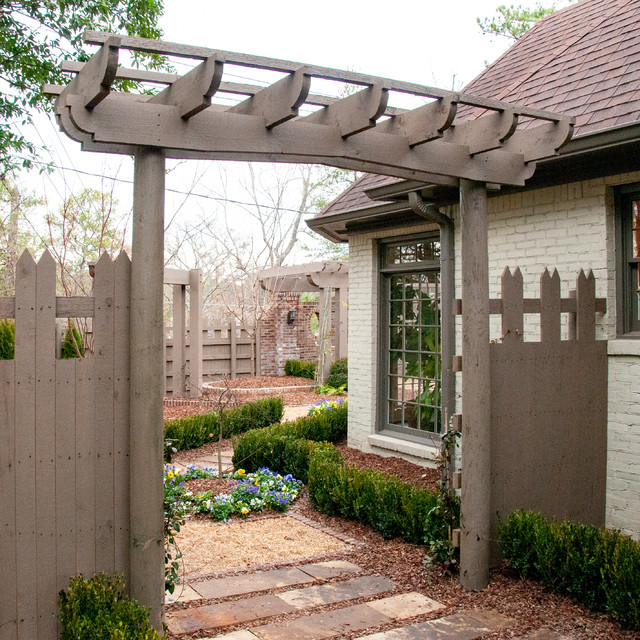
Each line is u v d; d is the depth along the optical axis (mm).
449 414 7258
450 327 7293
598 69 6453
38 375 3336
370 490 6273
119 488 3557
